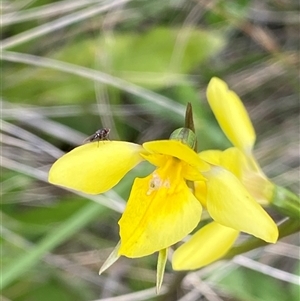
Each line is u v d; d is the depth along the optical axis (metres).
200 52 0.18
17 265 0.14
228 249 0.11
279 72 0.19
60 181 0.09
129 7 0.19
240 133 0.11
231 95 0.11
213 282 0.16
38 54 0.18
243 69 0.19
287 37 0.20
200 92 0.19
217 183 0.10
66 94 0.17
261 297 0.16
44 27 0.17
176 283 0.13
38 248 0.14
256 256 0.17
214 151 0.11
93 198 0.15
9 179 0.17
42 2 0.18
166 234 0.09
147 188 0.10
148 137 0.19
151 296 0.16
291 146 0.18
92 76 0.17
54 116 0.18
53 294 0.16
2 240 0.16
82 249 0.17
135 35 0.18
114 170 0.10
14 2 0.17
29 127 0.18
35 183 0.17
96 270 0.17
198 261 0.11
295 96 0.19
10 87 0.17
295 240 0.17
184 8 0.19
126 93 0.19
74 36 0.19
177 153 0.10
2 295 0.16
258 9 0.20
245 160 0.11
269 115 0.19
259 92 0.19
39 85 0.17
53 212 0.16
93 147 0.10
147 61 0.18
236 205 0.09
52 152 0.17
